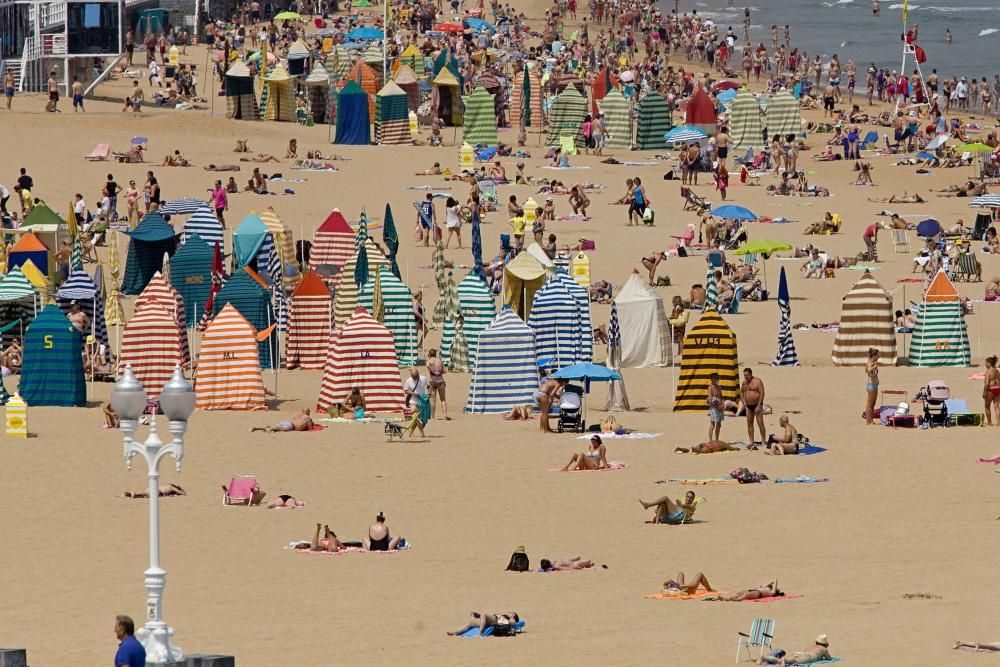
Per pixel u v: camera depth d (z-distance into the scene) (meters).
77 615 86.94
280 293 179.75
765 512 109.12
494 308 166.00
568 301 159.50
